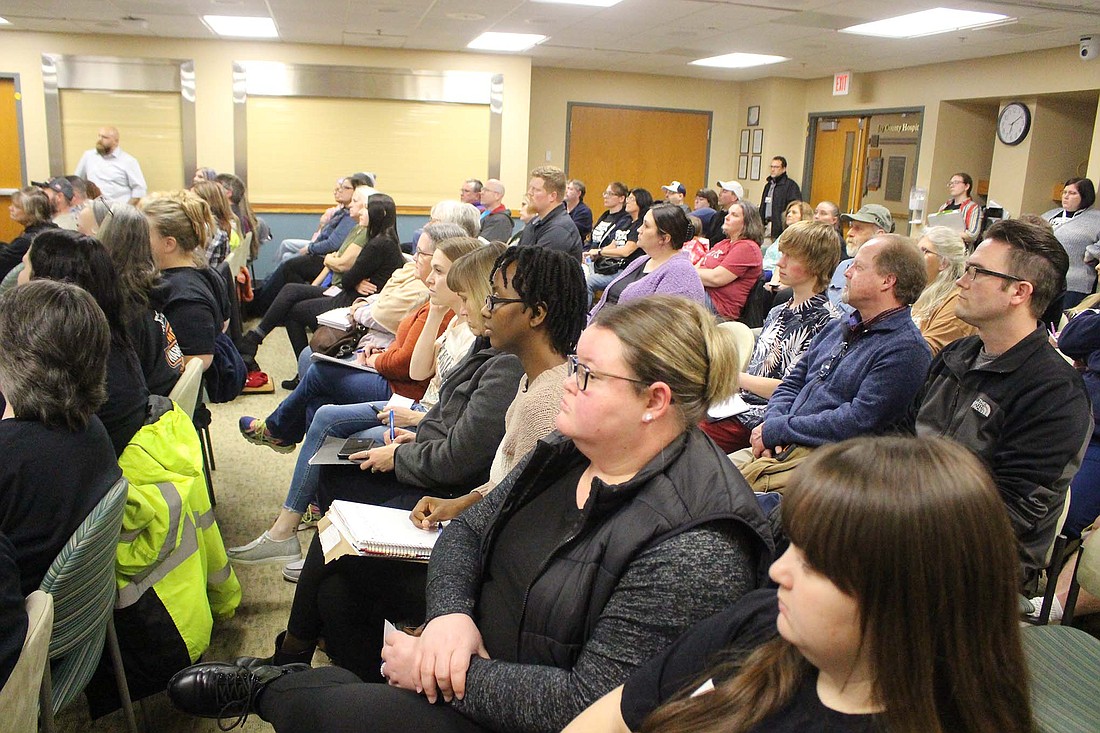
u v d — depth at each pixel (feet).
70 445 5.03
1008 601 2.37
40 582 4.90
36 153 27.48
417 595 5.72
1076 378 6.07
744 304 15.19
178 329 9.04
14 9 22.67
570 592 3.85
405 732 4.04
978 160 29.35
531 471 4.38
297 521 8.71
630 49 28.25
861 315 7.50
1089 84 23.15
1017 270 5.98
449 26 24.45
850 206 33.24
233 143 28.81
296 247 24.76
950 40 23.56
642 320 3.98
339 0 20.85
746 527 3.67
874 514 2.31
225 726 6.44
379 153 30.14
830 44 25.16
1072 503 8.24
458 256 8.34
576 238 16.89
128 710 5.97
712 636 3.16
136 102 27.86
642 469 3.92
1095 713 4.11
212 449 11.48
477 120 30.66
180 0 21.17
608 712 3.26
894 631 2.33
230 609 7.64
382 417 8.17
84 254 6.24
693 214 25.46
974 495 2.33
